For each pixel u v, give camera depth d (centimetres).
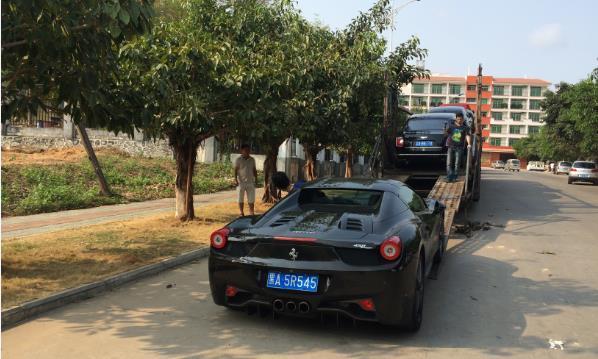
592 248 884
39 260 660
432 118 1301
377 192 520
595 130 2988
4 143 2364
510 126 11081
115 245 773
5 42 466
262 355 389
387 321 409
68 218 1087
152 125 816
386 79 1260
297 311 415
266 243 425
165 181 1833
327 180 566
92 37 507
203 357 384
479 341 432
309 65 1130
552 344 429
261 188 1928
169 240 824
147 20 519
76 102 557
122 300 530
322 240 408
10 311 450
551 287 620
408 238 434
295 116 1052
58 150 2269
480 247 877
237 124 974
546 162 8231
